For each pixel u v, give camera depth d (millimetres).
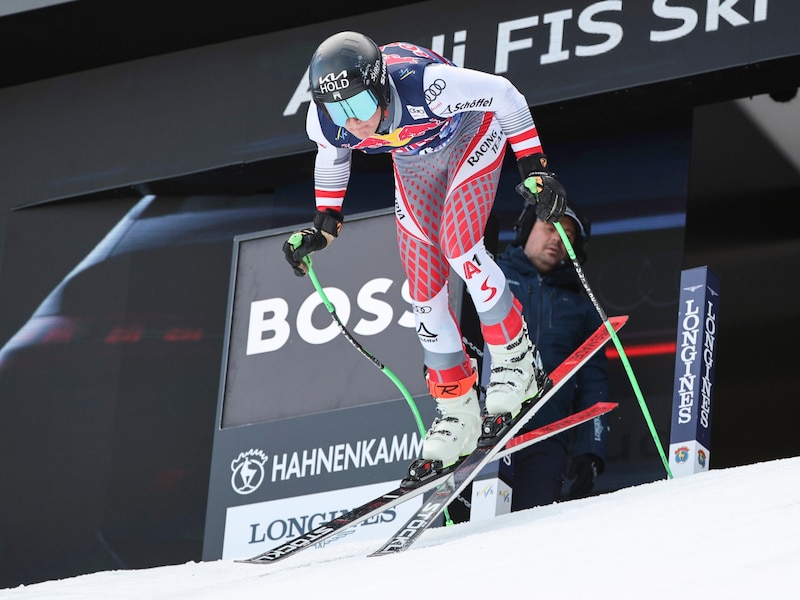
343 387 23641
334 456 23219
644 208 29359
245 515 23859
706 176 30484
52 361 33531
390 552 11867
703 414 18078
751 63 25422
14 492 32656
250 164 31094
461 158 13578
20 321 33938
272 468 23859
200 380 32500
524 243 28078
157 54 33219
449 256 13555
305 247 14617
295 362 24375
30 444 32969
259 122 31000
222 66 32031
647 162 29781
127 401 32750
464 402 14305
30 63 34375
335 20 30781
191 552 30953
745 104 30984
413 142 13148
